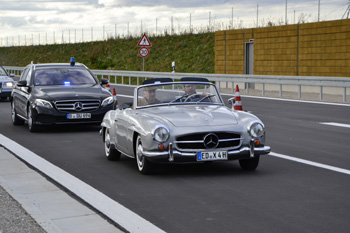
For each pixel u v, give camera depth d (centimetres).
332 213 632
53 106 1444
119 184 820
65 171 917
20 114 1589
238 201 698
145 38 3569
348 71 2691
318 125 1521
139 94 976
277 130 1434
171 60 5066
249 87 3231
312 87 2766
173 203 697
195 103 979
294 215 626
